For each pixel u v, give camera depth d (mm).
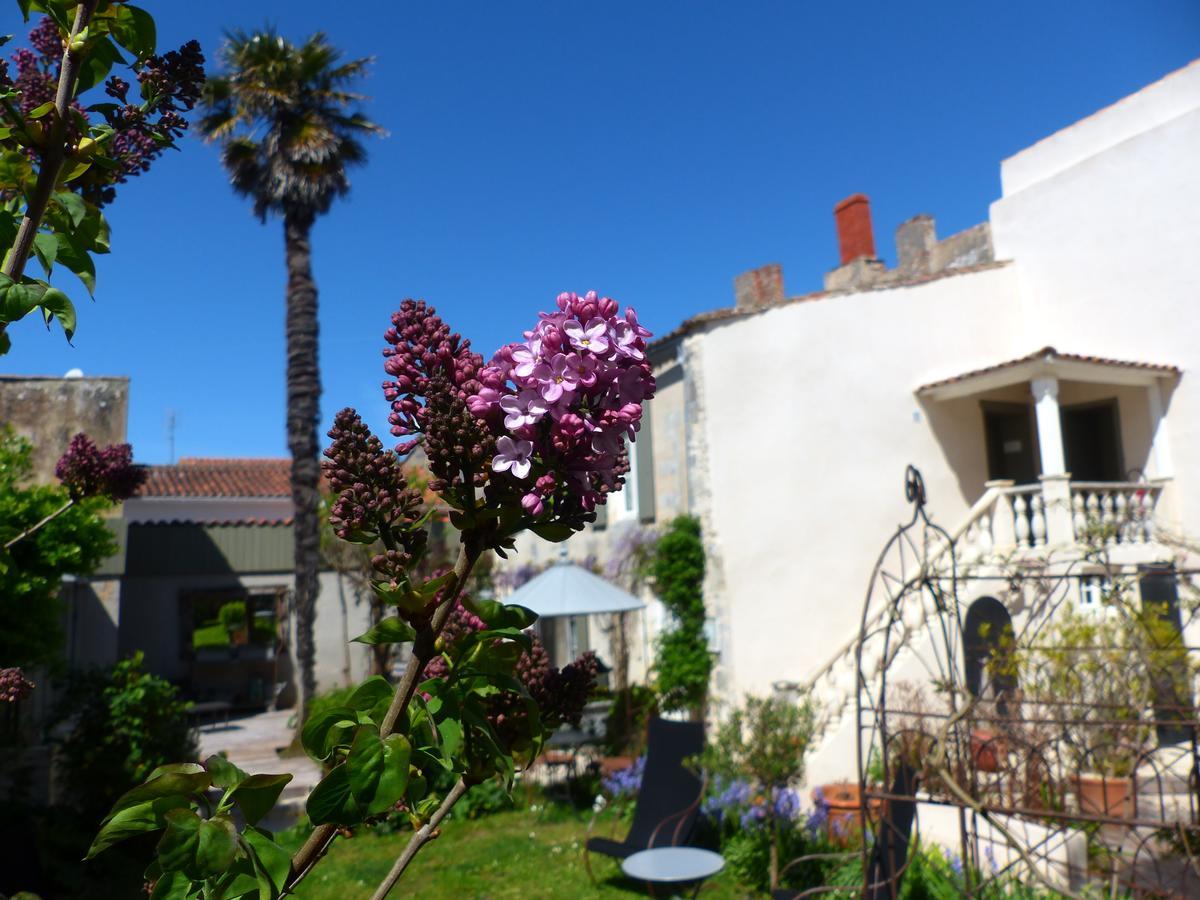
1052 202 12938
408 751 1211
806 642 11344
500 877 7520
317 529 15086
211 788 1196
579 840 8461
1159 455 11453
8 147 1858
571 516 1404
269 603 20969
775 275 15469
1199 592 8258
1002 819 6633
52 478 12531
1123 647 6926
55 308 1686
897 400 12148
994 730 7250
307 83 14633
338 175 14859
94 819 7648
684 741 7984
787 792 7648
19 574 5766
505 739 1666
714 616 11438
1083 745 7254
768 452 11641
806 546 11523
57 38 2381
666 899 6785
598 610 10266
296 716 14422
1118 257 12008
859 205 16062
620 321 1433
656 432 13391
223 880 1142
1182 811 7582
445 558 14719
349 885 7328
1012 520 11102
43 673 9039
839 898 6090
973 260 14617
